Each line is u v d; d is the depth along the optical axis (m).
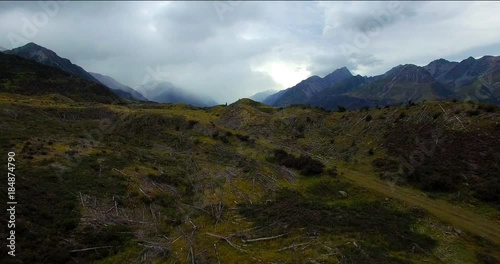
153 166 58.66
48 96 122.19
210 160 65.75
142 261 33.06
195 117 97.94
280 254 30.20
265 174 54.81
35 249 32.72
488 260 29.64
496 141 49.91
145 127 90.94
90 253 34.47
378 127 67.75
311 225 35.00
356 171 56.81
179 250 33.84
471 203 42.38
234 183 51.59
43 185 43.44
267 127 86.75
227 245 33.44
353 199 44.78
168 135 84.50
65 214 39.00
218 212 42.03
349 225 35.06
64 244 34.53
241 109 102.12
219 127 90.00
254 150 70.56
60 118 91.31
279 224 36.41
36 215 37.12
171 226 40.31
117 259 33.59
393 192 46.59
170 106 132.88
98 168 52.03
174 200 47.38
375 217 37.69
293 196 46.16
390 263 27.19
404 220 37.28
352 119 76.75
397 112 68.38
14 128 66.44
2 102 84.75
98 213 40.78
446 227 35.66
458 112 58.78
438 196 45.06
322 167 56.56
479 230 35.69
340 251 29.05
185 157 67.69
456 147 52.50
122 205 43.62
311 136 77.19
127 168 54.53
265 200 45.47
